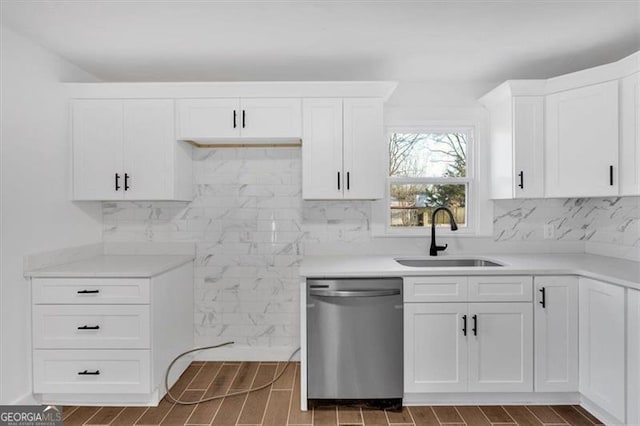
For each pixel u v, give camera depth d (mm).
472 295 2414
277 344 3248
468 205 3225
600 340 2225
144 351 2432
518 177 2721
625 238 2748
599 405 2234
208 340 3242
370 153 2812
